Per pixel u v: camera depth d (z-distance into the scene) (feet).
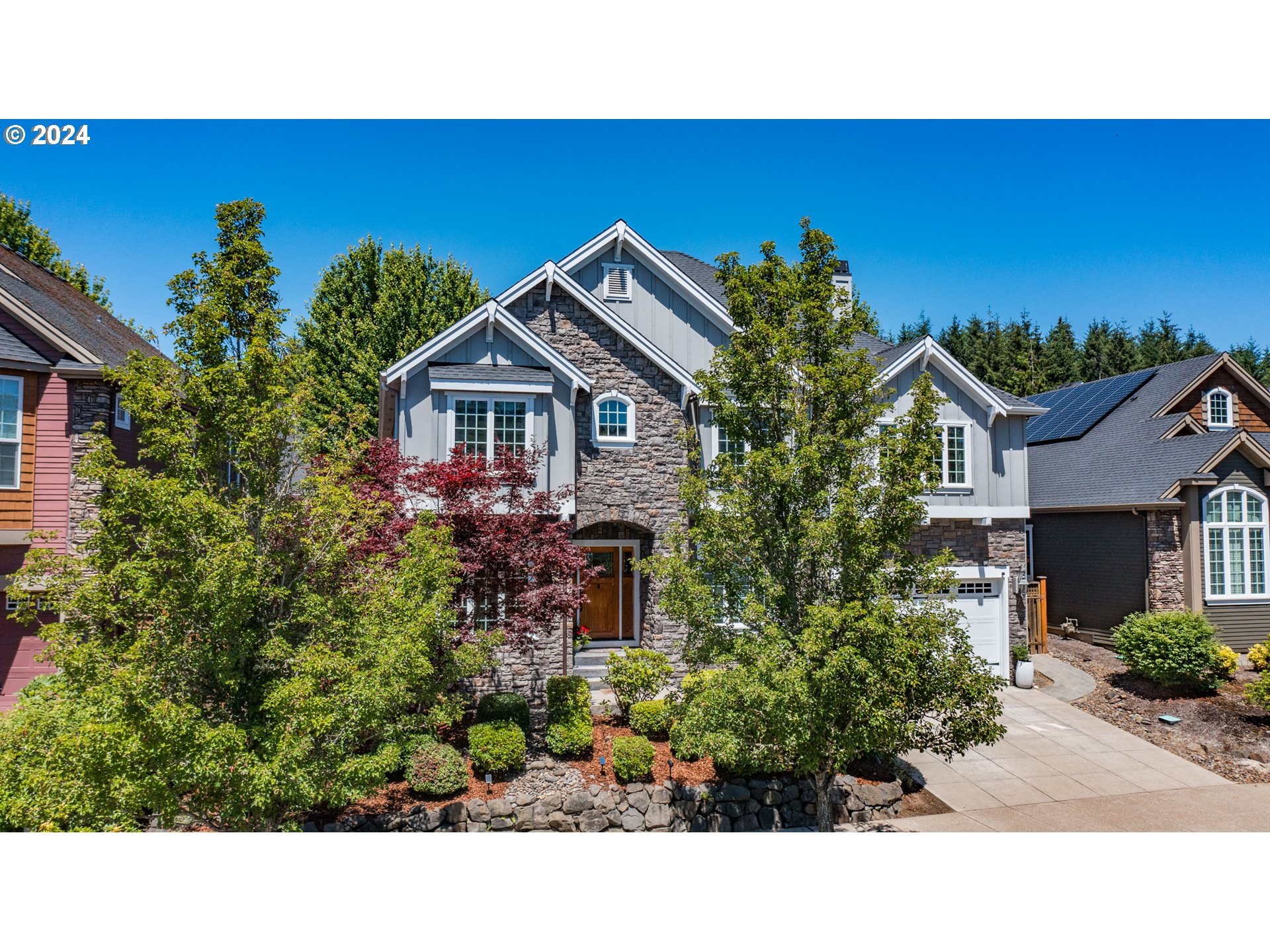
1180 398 71.56
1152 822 35.45
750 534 29.48
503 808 33.55
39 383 44.68
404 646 26.96
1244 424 74.13
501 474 41.37
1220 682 51.42
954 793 38.99
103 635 23.66
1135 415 74.49
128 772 21.02
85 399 45.09
